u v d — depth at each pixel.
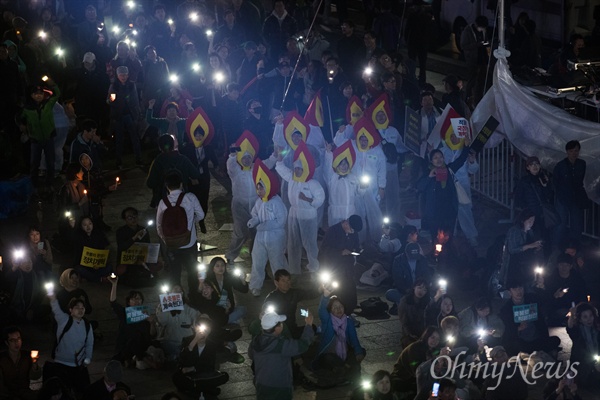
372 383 14.25
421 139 20.91
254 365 14.63
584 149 19.92
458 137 19.86
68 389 14.55
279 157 19.27
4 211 21.05
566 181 19.25
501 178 21.97
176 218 17.31
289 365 14.47
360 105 20.30
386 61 22.77
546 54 28.48
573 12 28.28
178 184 17.53
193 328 15.56
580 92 21.62
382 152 19.64
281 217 18.08
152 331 16.19
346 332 15.70
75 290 16.55
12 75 24.55
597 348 15.73
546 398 14.73
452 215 19.45
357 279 18.84
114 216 21.61
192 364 15.30
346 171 18.92
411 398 15.16
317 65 23.08
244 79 24.66
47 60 26.58
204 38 26.77
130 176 23.72
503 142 21.66
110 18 32.78
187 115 22.36
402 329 16.62
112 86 23.70
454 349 15.21
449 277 18.55
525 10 29.69
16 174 21.94
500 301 18.05
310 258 18.89
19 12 29.11
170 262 17.80
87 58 24.95
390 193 20.83
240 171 18.89
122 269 18.48
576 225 19.45
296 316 17.58
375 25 28.81
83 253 18.22
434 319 16.19
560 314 17.23
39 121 22.41
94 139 21.02
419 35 28.20
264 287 18.61
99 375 15.91
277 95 23.44
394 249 18.67
